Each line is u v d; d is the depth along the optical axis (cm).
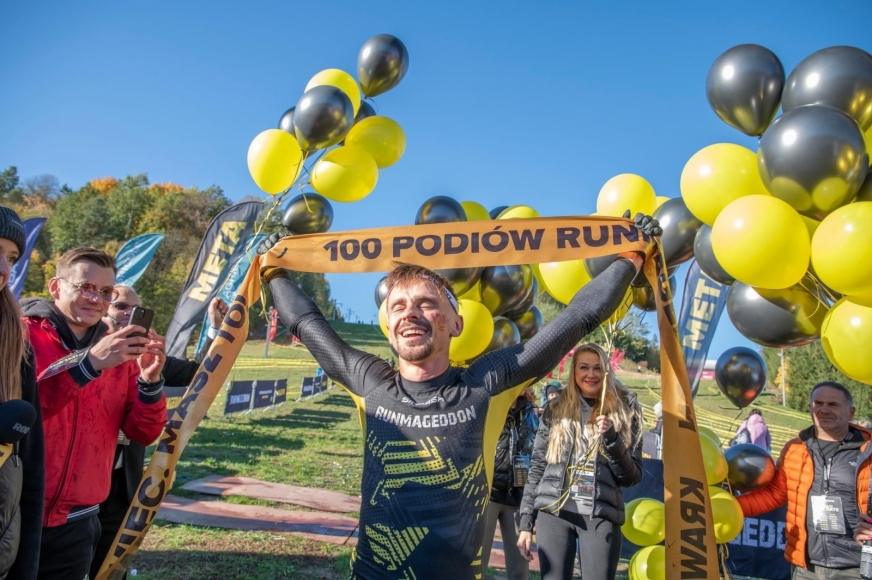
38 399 207
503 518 443
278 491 755
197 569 472
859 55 299
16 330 196
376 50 483
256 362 3312
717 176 327
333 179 437
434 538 198
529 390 468
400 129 488
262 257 284
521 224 282
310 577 480
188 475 805
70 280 274
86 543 267
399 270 234
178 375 356
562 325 233
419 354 214
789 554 367
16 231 197
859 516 339
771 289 325
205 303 801
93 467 269
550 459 359
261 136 444
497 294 421
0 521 178
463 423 210
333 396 2381
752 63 328
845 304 305
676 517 245
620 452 335
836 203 286
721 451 395
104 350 234
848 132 275
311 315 252
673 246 371
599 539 336
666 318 262
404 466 205
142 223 5641
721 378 450
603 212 402
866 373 295
